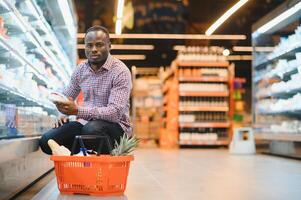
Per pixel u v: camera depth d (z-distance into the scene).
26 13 3.68
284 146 6.68
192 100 10.01
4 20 3.10
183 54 10.00
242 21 11.41
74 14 5.86
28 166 3.10
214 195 2.87
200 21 11.70
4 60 3.11
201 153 7.86
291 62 6.39
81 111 2.88
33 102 3.66
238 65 17.55
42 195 2.80
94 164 2.70
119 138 3.05
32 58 3.86
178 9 13.08
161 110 12.32
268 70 7.27
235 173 4.29
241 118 12.07
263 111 7.47
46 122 3.95
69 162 2.73
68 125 3.07
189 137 9.88
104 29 3.10
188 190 3.10
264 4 10.83
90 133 2.93
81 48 13.15
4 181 2.43
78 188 2.76
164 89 11.32
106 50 3.05
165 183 3.51
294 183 3.50
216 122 10.00
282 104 6.75
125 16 13.22
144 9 13.35
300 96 6.27
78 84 3.24
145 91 13.34
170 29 13.29
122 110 3.00
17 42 3.29
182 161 5.88
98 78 3.07
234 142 7.71
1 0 2.62
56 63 4.91
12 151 2.40
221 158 6.48
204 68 10.10
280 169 4.69
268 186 3.31
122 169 2.79
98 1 12.92
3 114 2.60
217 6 8.64
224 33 11.91
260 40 7.46
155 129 12.64
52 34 4.66
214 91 9.91
